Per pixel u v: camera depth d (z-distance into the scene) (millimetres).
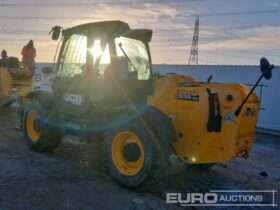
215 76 12312
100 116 5340
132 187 4598
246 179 5621
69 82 5766
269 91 11086
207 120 4344
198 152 4465
